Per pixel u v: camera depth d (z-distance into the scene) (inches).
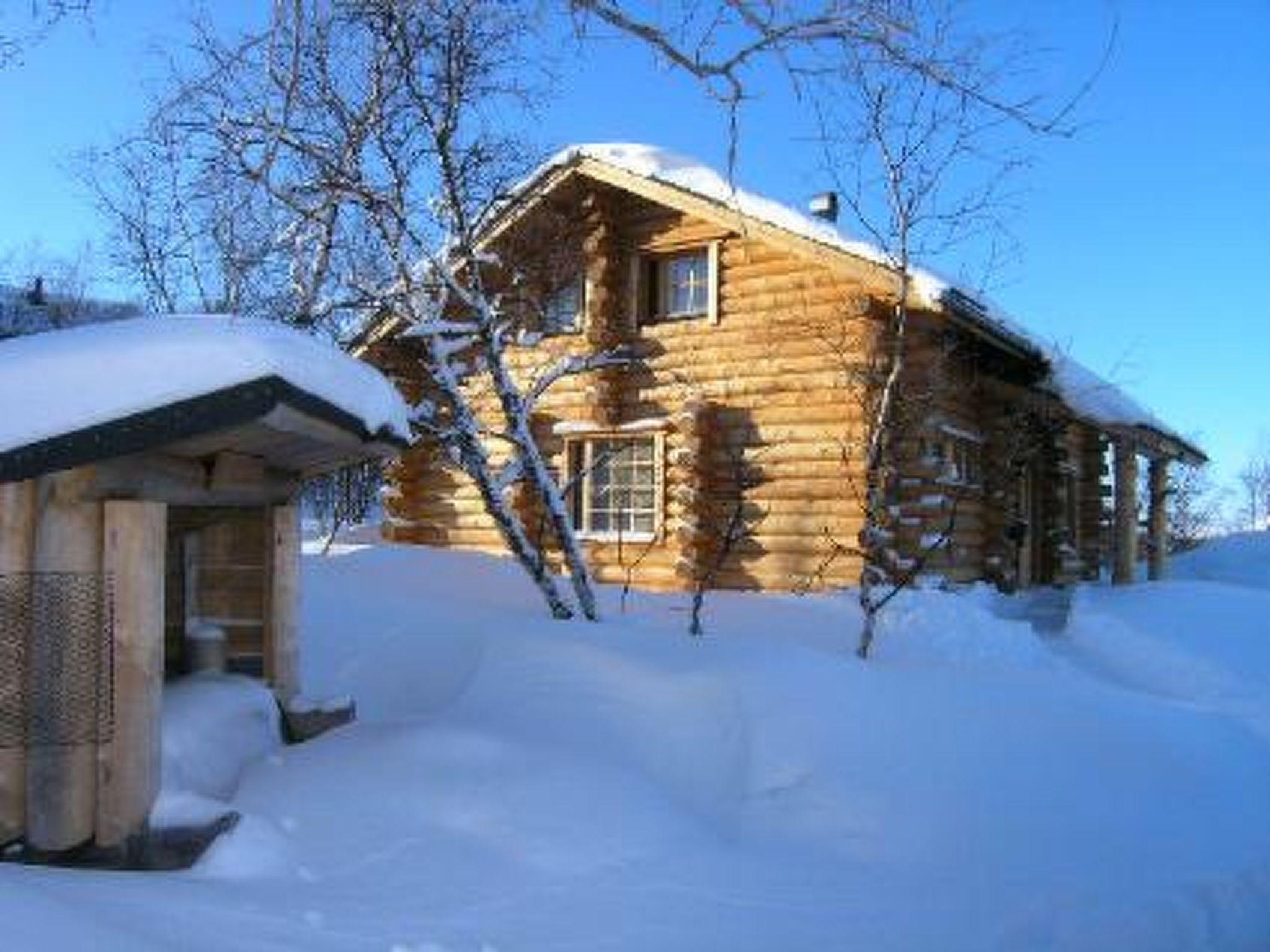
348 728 224.4
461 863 172.4
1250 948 184.2
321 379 173.9
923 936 168.7
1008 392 544.1
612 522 536.1
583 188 532.1
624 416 534.0
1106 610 485.7
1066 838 215.2
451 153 315.0
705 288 529.3
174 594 226.8
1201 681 410.9
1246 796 255.8
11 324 430.9
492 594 397.7
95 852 159.0
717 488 506.0
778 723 233.1
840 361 450.9
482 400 547.2
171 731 182.4
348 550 482.6
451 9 299.6
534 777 198.4
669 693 243.0
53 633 157.4
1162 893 193.8
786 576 483.8
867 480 373.1
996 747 242.5
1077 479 679.7
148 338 159.8
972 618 417.4
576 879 173.6
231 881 156.6
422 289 330.3
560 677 256.1
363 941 140.6
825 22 248.1
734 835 205.6
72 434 147.9
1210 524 1552.7
